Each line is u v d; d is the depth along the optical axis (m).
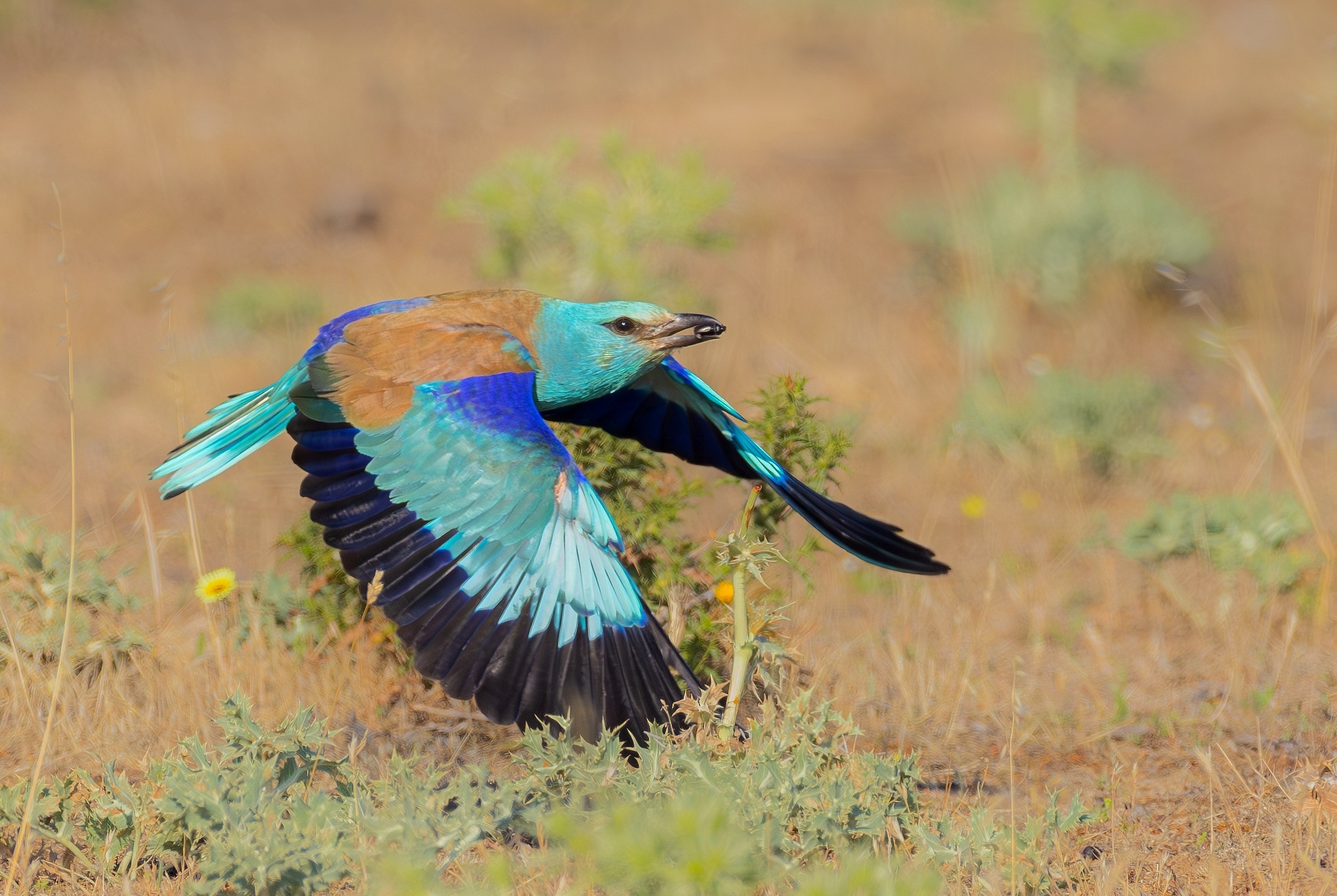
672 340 11.15
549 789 9.33
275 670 12.48
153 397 22.28
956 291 27.09
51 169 31.95
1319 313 26.16
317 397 10.13
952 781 11.57
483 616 9.34
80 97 35.97
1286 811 10.70
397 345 10.33
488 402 9.98
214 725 11.66
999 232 27.36
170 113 34.91
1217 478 19.97
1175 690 13.52
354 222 30.55
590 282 22.03
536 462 9.67
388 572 9.54
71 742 11.55
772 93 38.75
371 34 42.38
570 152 23.36
